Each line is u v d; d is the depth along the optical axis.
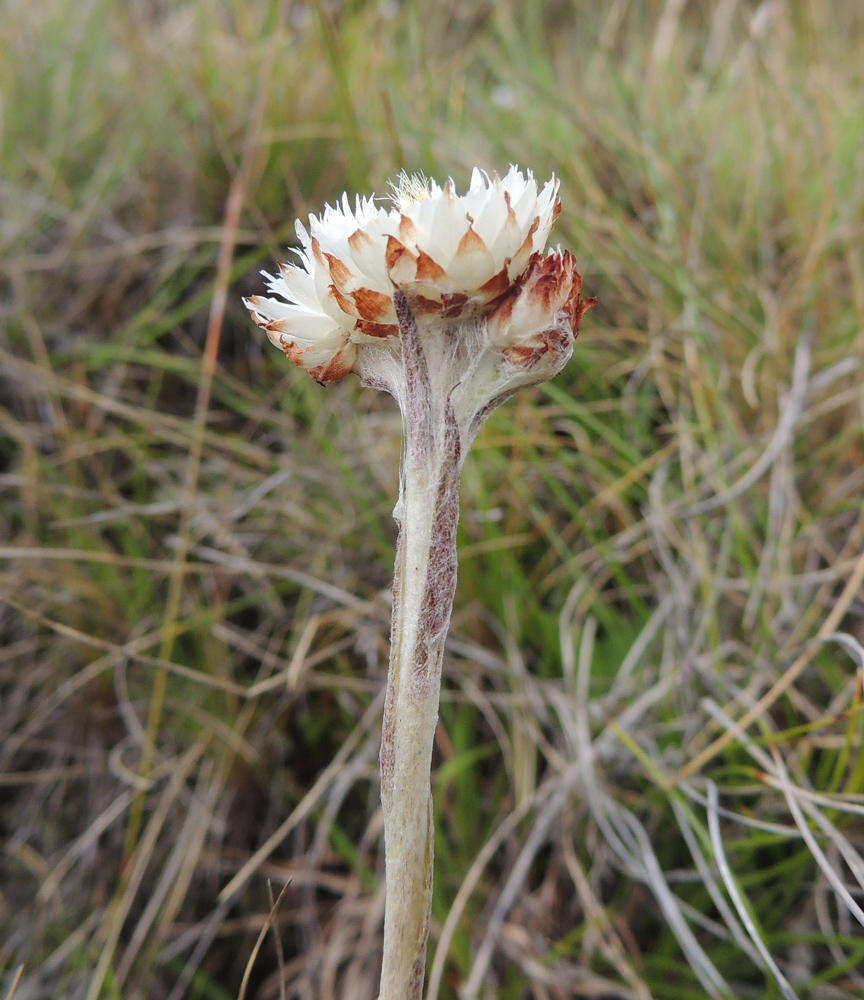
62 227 0.48
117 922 0.31
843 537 0.35
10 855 0.39
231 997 0.34
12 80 0.51
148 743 0.33
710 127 0.47
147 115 0.49
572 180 0.42
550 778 0.32
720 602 0.34
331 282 0.15
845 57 0.53
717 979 0.25
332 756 0.37
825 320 0.38
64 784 0.39
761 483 0.35
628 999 0.28
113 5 0.53
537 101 0.49
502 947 0.30
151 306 0.43
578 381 0.39
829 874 0.23
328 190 0.44
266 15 0.53
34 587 0.39
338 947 0.32
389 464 0.38
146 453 0.40
